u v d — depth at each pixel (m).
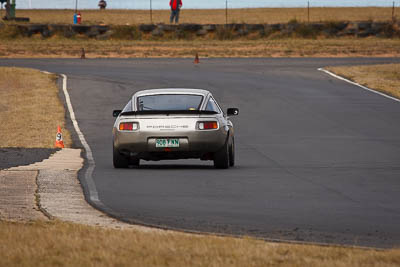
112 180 46.31
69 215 32.25
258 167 56.50
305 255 22.23
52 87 128.12
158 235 25.05
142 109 51.19
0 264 20.62
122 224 30.02
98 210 34.38
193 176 48.75
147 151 49.97
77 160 61.38
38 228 26.45
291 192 41.91
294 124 92.81
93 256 21.64
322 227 30.81
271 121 95.62
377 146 73.75
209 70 152.75
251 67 159.25
